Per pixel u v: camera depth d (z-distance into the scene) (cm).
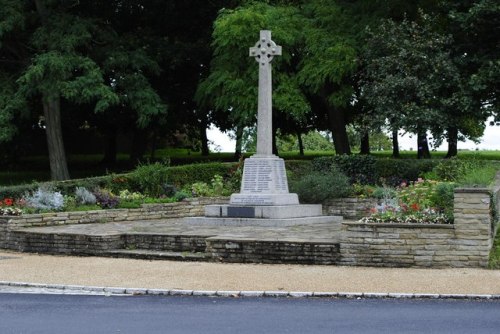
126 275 1432
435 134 2852
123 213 2339
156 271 1474
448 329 973
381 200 2441
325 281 1335
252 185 2228
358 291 1241
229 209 2161
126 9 3803
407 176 2852
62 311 1118
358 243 1522
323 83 3153
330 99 3219
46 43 3228
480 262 1460
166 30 3938
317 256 1551
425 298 1198
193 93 3884
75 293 1277
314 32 3194
